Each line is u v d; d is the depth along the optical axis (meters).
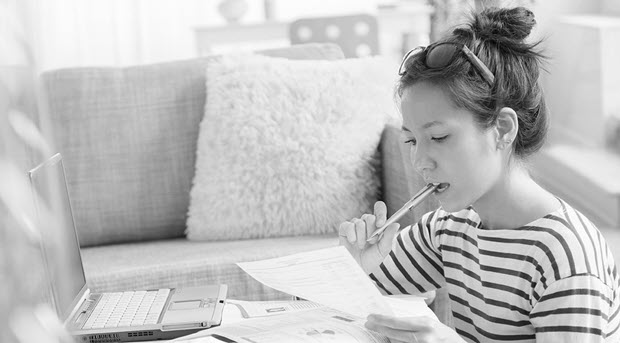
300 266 1.04
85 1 4.29
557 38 3.96
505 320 1.06
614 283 1.02
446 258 1.17
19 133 0.36
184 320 1.04
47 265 0.41
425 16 3.79
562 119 3.97
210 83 2.04
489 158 1.00
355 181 1.95
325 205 1.92
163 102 2.09
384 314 0.94
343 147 1.95
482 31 1.03
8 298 0.36
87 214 2.03
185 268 1.68
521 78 1.02
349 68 2.03
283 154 1.92
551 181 3.92
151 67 2.15
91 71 2.12
